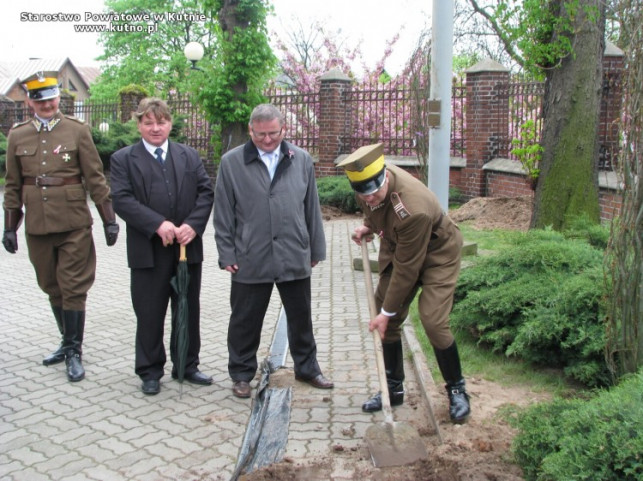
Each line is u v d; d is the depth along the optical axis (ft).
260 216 15.08
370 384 15.93
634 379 11.48
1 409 14.82
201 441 13.20
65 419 14.28
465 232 36.11
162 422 14.10
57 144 16.94
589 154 30.01
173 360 16.52
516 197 41.37
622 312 13.21
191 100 61.05
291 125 57.72
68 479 11.76
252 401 15.19
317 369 15.92
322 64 83.92
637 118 12.46
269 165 15.28
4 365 17.72
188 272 16.01
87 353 18.63
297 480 11.54
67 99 77.15
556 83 30.37
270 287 15.51
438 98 25.54
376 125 53.62
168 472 11.99
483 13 58.44
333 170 53.93
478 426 13.03
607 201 33.04
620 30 13.00
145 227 15.07
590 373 14.47
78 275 17.12
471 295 17.71
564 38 29.19
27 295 25.67
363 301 23.47
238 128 55.57
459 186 50.42
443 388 14.97
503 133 47.14
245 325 15.44
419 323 19.81
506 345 16.99
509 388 15.08
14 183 17.31
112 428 13.82
